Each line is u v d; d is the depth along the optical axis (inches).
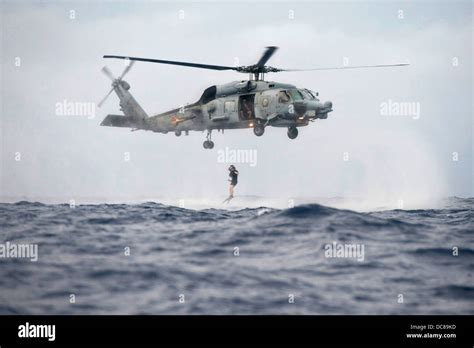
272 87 1439.5
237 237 968.3
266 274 809.5
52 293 757.3
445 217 1348.4
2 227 1079.0
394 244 945.5
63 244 953.5
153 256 883.4
